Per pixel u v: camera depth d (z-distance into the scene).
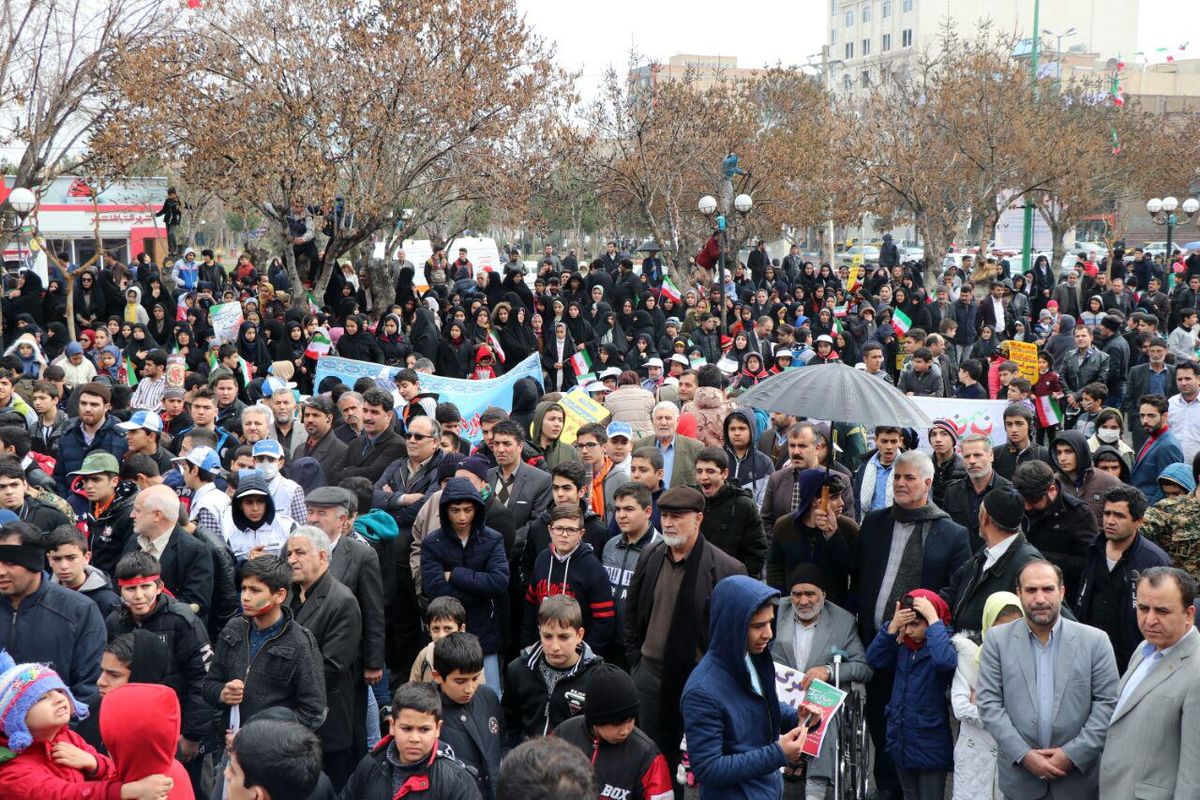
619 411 11.84
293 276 24.14
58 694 4.38
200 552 7.07
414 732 4.77
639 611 6.45
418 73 23.67
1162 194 50.38
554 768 3.14
